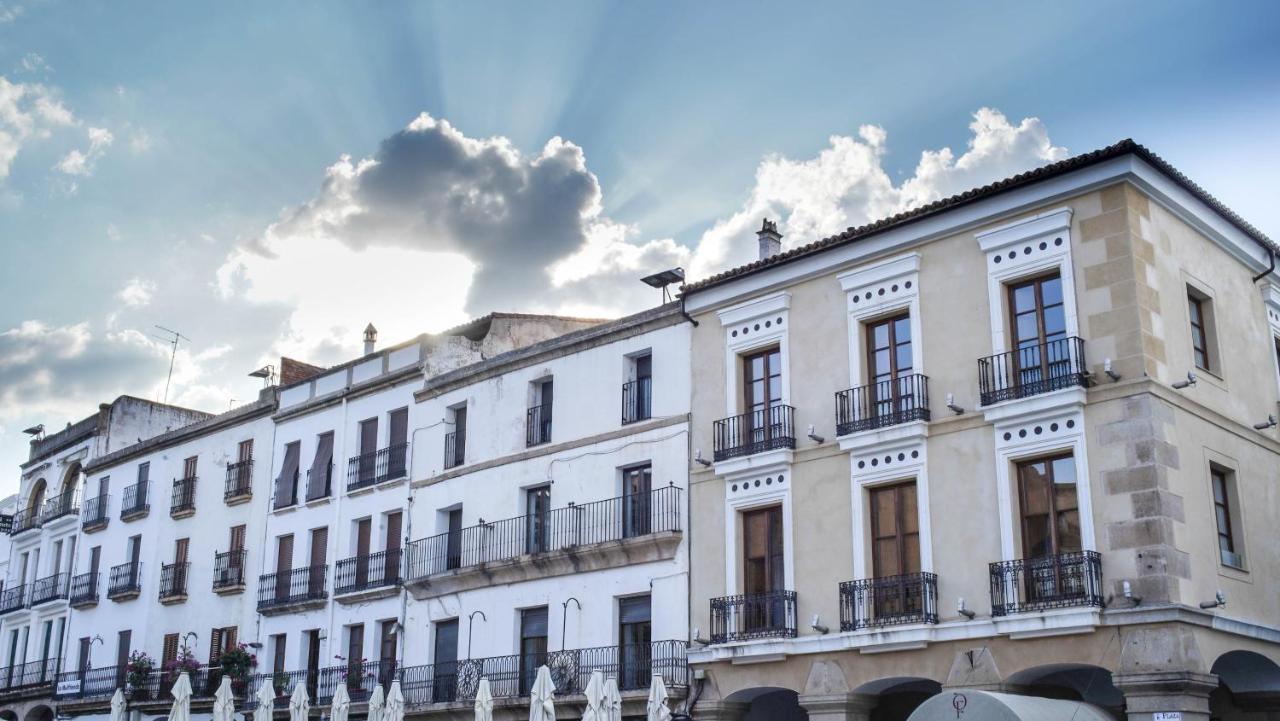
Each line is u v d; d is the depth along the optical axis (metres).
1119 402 24.30
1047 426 25.19
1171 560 23.23
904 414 27.20
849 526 27.98
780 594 28.73
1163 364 24.66
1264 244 28.95
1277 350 29.34
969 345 26.84
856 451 28.12
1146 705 22.84
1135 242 24.92
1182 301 25.97
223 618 46.16
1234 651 24.56
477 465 37.75
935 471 26.77
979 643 25.27
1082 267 25.38
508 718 33.84
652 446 32.84
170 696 45.12
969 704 22.05
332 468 43.75
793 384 29.97
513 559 34.94
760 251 34.56
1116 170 24.95
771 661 28.59
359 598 40.47
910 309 28.02
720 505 30.80
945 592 26.06
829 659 27.55
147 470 53.31
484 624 35.97
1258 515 26.39
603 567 33.12
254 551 45.84
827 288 29.80
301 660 42.34
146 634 49.88
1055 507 24.97
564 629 33.69
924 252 28.03
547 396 36.94
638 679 31.38
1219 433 25.86
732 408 31.12
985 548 25.62
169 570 49.44
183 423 60.78
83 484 58.22
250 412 47.94
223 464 48.91
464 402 39.31
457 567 37.47
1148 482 23.62
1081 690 26.30
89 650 53.31
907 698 28.38
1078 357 24.89
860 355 28.77
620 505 33.31
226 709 23.41
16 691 55.88
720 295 31.94
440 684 36.38
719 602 29.88
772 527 29.84
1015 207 26.42
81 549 56.12
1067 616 23.81
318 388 45.44
